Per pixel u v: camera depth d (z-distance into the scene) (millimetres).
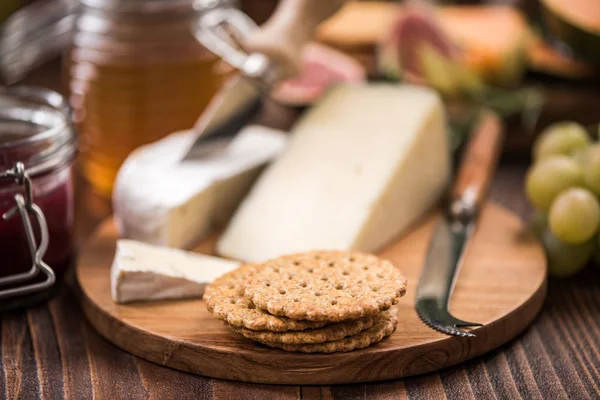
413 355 564
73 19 721
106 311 599
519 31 854
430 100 710
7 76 833
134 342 585
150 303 609
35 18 754
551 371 576
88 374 574
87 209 750
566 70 839
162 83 711
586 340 601
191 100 723
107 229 692
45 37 751
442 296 605
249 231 667
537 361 583
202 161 708
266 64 703
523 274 633
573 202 636
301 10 712
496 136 762
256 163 710
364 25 910
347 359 557
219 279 591
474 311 596
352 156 687
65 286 658
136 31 703
